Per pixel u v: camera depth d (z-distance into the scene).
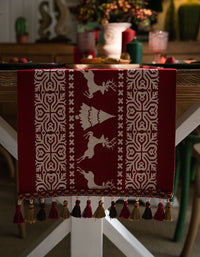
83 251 1.06
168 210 0.92
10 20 3.25
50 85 0.83
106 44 1.56
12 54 2.79
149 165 0.87
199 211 1.38
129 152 0.86
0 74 0.83
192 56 2.71
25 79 0.83
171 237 1.64
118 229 1.07
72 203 1.02
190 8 2.80
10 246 1.55
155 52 1.65
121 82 0.83
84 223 1.04
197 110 0.96
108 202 1.02
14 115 1.55
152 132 0.86
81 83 0.83
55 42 2.95
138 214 0.92
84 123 0.85
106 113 0.85
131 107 0.84
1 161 2.70
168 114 0.85
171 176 0.88
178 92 0.86
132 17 1.91
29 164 0.86
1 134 0.99
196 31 2.84
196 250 1.52
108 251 1.50
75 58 1.73
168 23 3.04
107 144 0.86
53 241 1.07
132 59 1.47
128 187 0.88
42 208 0.92
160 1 3.01
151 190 0.88
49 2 3.16
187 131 0.98
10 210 1.95
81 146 0.86
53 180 0.87
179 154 1.76
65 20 3.14
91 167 0.87
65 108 0.84
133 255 1.07
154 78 0.84
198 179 1.35
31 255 1.07
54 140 0.85
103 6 1.75
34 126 0.84
